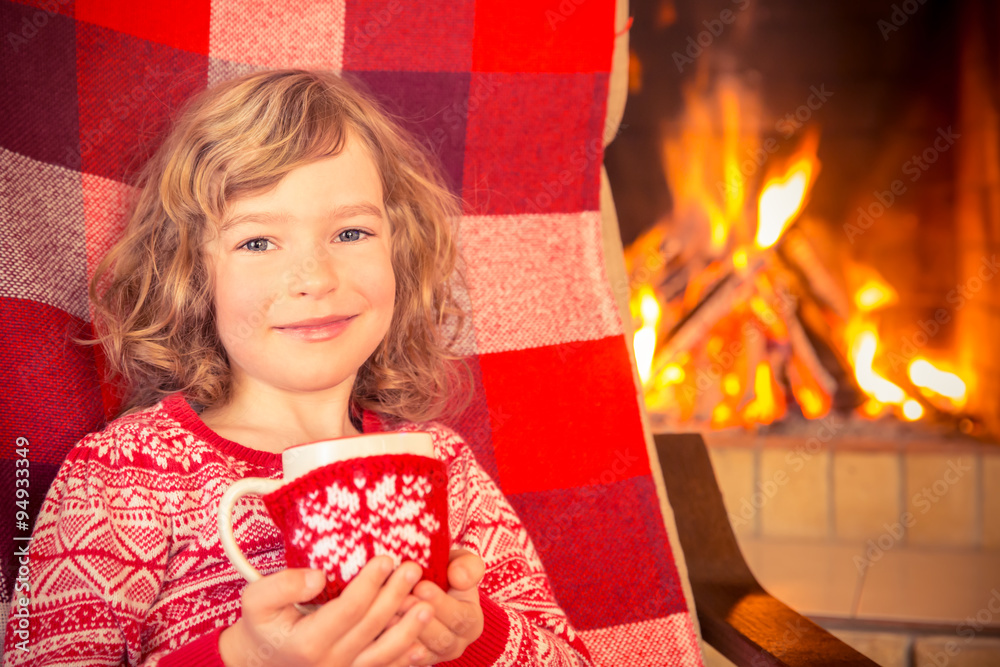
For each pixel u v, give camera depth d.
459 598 0.53
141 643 0.62
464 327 0.91
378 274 0.68
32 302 0.70
